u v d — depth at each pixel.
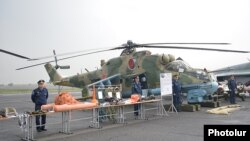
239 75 27.64
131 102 11.75
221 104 18.67
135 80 13.66
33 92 10.45
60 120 13.16
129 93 17.92
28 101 29.28
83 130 10.17
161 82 13.47
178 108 15.04
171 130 9.62
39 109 10.24
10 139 9.04
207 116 12.80
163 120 12.00
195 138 8.26
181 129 9.75
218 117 12.34
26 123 8.57
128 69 17.84
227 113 13.21
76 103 10.02
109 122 11.83
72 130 10.24
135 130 9.85
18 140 8.87
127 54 18.22
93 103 10.45
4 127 11.55
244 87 22.53
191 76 16.00
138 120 12.21
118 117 12.20
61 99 9.91
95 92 11.75
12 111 8.49
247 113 13.55
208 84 15.69
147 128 10.18
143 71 17.09
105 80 16.33
